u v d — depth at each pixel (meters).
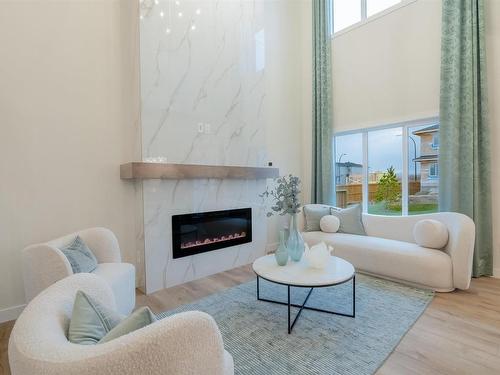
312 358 1.74
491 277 3.04
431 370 1.62
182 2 3.22
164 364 0.72
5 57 2.35
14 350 0.69
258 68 4.07
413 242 3.27
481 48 3.01
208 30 3.47
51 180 2.58
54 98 2.59
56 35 2.60
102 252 2.39
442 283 2.64
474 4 3.01
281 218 4.68
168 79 3.10
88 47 2.79
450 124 3.19
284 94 4.77
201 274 3.38
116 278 2.08
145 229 2.92
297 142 4.98
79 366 0.62
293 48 4.91
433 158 3.59
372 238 3.44
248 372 1.63
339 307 2.42
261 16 4.11
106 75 2.90
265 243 4.17
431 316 2.24
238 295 2.74
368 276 3.17
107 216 2.90
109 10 2.93
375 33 4.00
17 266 2.41
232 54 3.72
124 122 3.02
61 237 2.36
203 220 3.46
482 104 3.03
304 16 4.96
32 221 2.48
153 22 2.97
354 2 4.32
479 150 3.09
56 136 2.60
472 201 3.04
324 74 4.51
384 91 3.93
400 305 2.43
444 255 2.72
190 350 0.78
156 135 3.00
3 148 2.35
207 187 3.46
